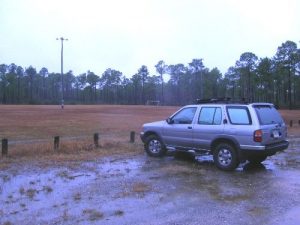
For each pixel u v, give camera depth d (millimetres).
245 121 10438
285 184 8930
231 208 6980
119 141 16641
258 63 104188
